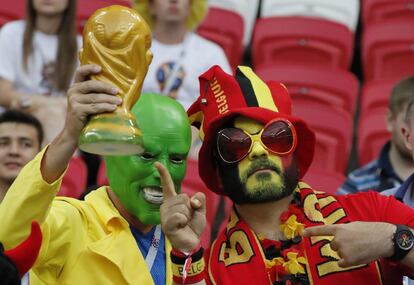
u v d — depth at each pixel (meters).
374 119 22.30
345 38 26.69
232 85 11.01
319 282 10.57
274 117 10.73
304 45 26.59
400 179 15.87
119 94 9.38
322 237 10.73
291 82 24.25
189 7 20.91
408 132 14.23
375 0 28.38
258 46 26.73
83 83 9.38
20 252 8.65
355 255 10.16
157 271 11.03
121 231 10.92
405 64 26.31
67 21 20.33
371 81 24.50
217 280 10.59
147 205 10.79
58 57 20.20
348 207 11.07
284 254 10.66
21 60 20.19
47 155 9.69
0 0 25.03
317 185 18.75
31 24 20.30
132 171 10.73
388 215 10.89
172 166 10.84
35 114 19.56
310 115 22.34
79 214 10.86
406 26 26.48
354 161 24.03
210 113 11.06
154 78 20.61
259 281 10.55
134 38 9.46
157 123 10.81
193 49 20.92
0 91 20.00
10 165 16.19
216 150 10.91
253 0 28.45
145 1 20.80
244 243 10.74
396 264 10.55
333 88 24.25
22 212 9.73
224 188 10.91
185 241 9.92
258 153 10.65
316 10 28.53
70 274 10.61
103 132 9.21
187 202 9.95
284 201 10.98
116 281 10.69
